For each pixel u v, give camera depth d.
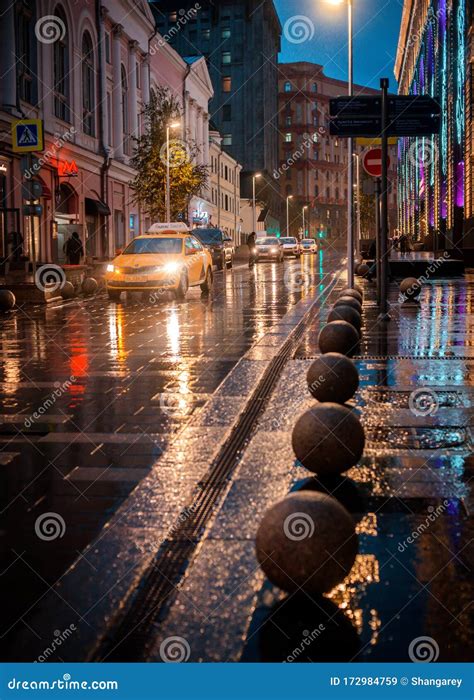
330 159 159.38
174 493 5.43
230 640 3.52
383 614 3.75
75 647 3.48
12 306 21.28
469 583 4.07
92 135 44.88
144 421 7.77
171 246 24.73
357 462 5.86
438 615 3.74
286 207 139.25
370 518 5.01
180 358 11.88
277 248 58.38
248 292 27.17
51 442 7.01
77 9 41.34
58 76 39.31
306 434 5.71
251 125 110.88
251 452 6.38
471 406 8.11
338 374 7.92
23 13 34.44
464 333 14.16
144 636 3.56
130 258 24.05
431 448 6.58
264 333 15.02
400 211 109.25
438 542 4.61
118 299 24.16
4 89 32.47
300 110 152.62
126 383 9.85
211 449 6.58
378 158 17.84
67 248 35.53
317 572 3.66
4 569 4.31
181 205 50.03
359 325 13.45
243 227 108.19
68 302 24.09
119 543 4.55
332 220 160.00
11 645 3.52
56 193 38.56
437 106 15.06
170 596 3.90
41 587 4.08
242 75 110.25
